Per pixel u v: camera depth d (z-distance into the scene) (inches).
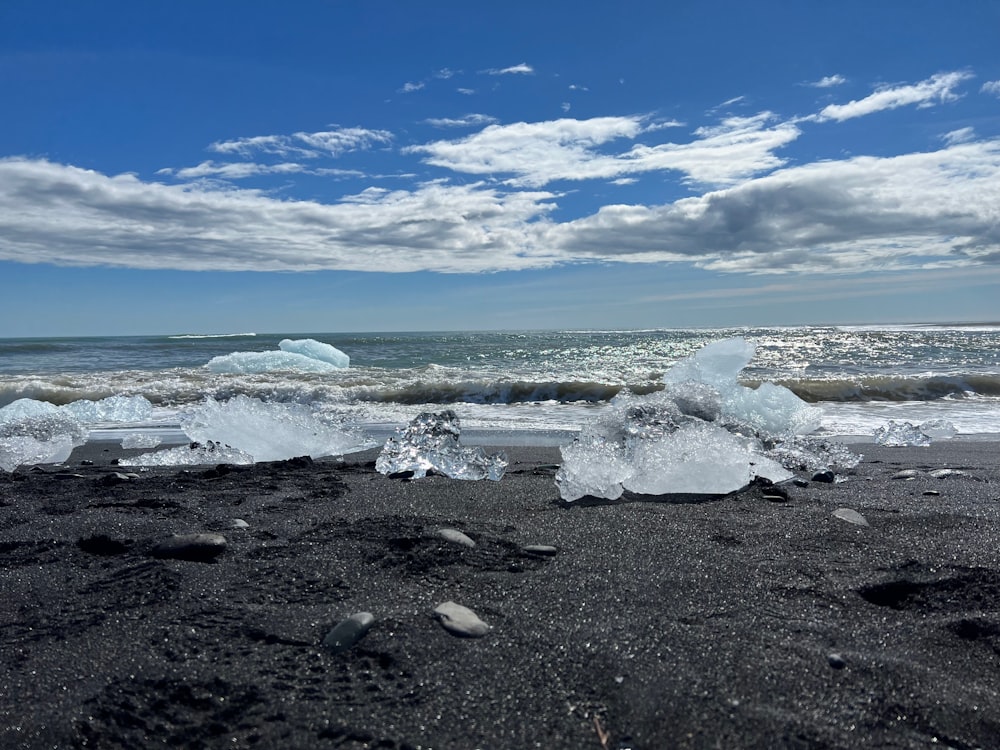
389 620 62.7
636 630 60.9
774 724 47.6
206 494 116.6
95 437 215.6
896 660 55.8
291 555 81.0
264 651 58.1
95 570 78.0
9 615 66.1
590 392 319.3
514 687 52.6
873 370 434.6
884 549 82.7
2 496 116.1
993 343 836.6
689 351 753.0
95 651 58.4
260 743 46.9
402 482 128.1
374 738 47.1
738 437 149.8
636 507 106.0
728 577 74.1
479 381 325.4
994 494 117.6
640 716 48.8
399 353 722.2
